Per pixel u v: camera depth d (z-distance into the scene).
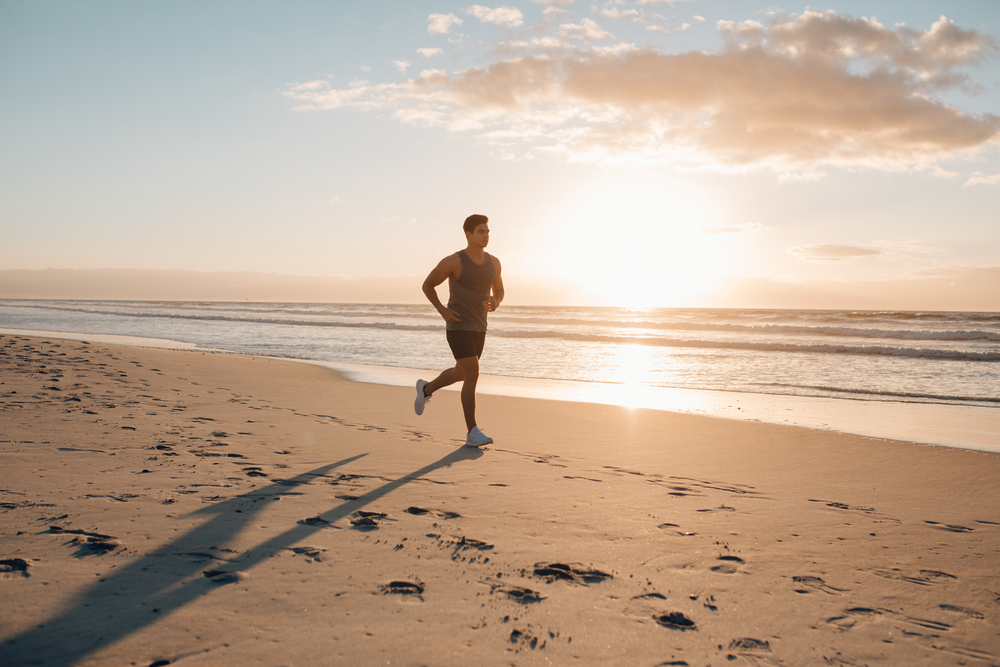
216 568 2.06
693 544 2.54
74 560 2.06
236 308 71.69
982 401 8.53
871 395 9.15
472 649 1.61
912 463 4.49
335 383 8.88
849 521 2.97
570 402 7.51
